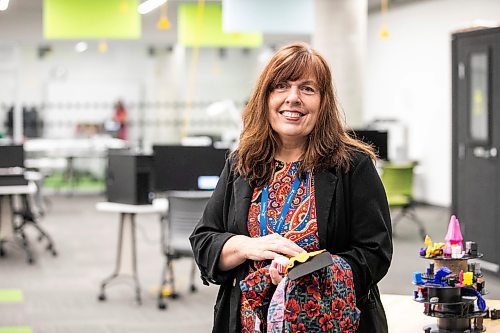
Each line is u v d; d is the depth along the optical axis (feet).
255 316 6.96
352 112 36.04
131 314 21.61
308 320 6.68
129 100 69.67
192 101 72.49
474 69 23.84
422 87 46.01
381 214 7.06
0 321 20.75
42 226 38.73
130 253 23.09
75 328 20.10
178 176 23.03
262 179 7.25
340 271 6.77
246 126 7.40
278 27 37.70
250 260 7.12
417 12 46.42
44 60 68.95
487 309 10.18
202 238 7.33
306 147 7.27
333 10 35.94
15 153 31.22
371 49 52.60
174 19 57.36
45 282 25.82
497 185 23.08
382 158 24.41
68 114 68.33
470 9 41.37
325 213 7.01
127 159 22.77
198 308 22.29
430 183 45.24
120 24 42.39
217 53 72.74
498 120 23.08
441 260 10.05
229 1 37.55
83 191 56.75
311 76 7.15
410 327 10.11
